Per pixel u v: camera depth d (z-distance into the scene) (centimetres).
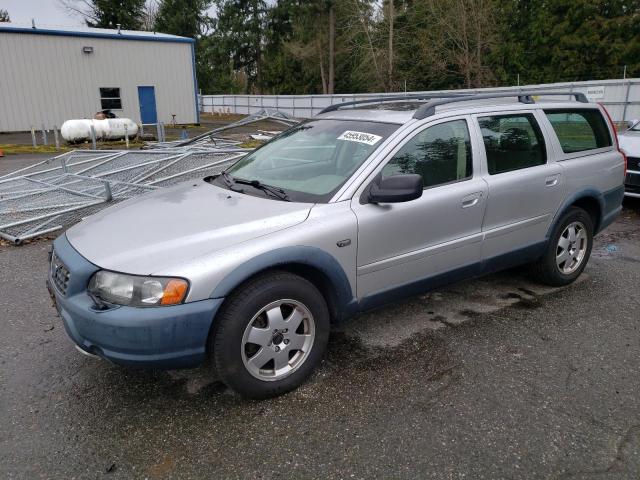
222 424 287
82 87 2544
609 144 497
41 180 901
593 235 490
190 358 277
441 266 375
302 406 302
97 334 271
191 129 2723
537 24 3859
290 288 302
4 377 335
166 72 2819
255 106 4106
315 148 380
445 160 373
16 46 2334
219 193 361
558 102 463
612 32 3681
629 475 247
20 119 2398
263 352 299
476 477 246
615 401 304
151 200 367
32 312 432
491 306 437
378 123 374
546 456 260
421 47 3747
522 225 419
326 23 4544
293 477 248
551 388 318
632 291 469
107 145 1900
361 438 274
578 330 393
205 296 272
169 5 5734
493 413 294
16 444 272
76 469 254
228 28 5562
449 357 354
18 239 624
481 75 3631
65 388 323
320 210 319
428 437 274
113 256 283
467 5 3550
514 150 415
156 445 271
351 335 386
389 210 337
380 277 344
